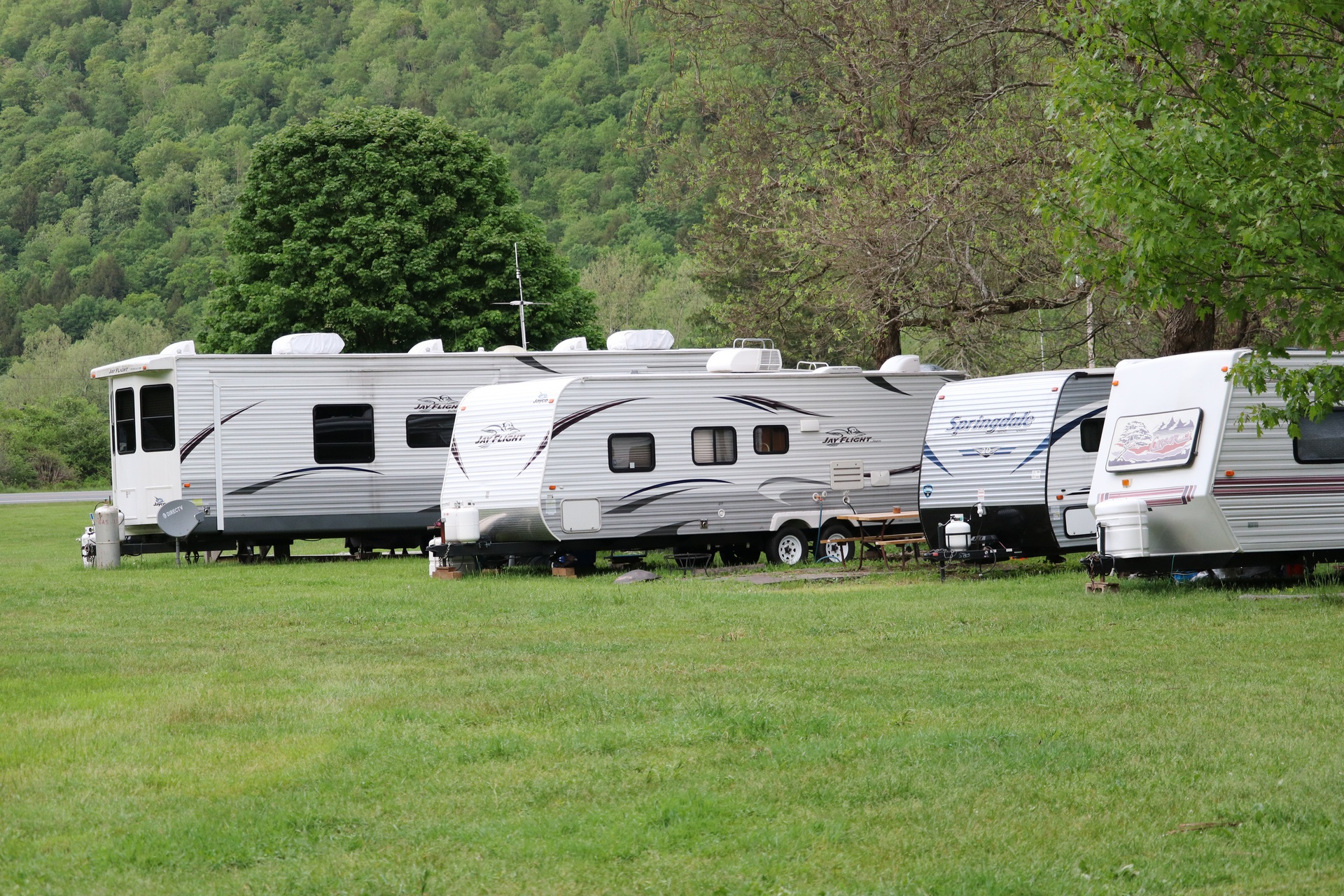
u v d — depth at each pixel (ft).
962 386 77.00
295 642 51.21
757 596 62.59
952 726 33.83
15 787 29.94
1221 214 45.14
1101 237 67.46
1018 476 73.46
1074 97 48.42
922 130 99.50
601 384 78.95
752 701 36.76
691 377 81.15
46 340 429.79
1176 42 46.06
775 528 82.89
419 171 143.02
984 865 24.03
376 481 92.27
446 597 64.85
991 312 93.04
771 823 26.55
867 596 62.34
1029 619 52.44
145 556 102.01
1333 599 55.83
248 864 24.93
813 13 103.45
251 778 30.27
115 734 34.78
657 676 41.73
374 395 92.38
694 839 25.76
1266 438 61.67
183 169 638.12
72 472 274.77
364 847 25.64
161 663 46.39
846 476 85.25
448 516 77.66
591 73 575.79
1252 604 54.90
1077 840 25.35
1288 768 29.35
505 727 34.88
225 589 71.82
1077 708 35.58
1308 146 45.29
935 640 47.91
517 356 95.09
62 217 616.39
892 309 97.66
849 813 27.09
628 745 32.65
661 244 431.84
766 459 83.05
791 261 107.65
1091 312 98.73
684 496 80.53
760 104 117.50
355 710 37.35
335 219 142.72
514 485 77.92
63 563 97.04
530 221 150.00
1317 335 45.37
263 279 144.05
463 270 142.92
